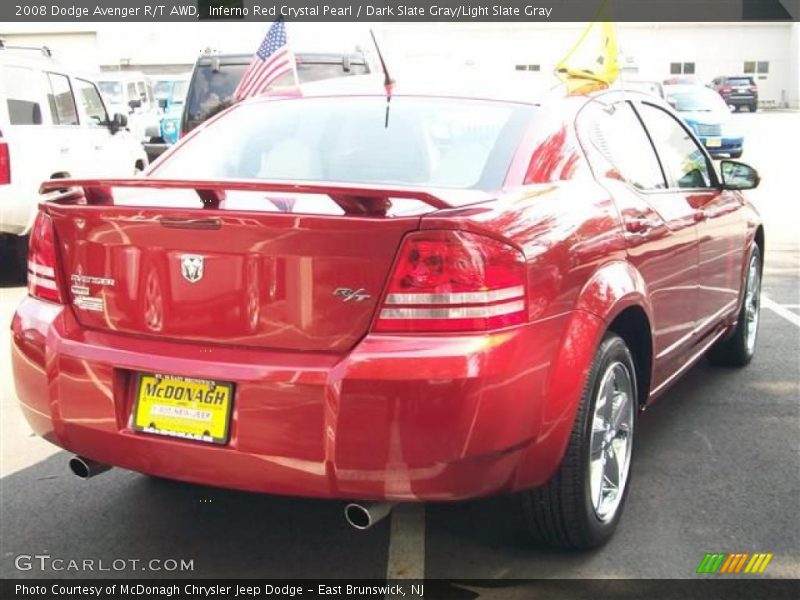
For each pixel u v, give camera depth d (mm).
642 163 4156
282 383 2732
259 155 3715
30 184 8469
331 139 3652
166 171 3848
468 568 3301
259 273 2811
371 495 2725
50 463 4324
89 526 3662
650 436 4629
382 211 2729
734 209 5129
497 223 2814
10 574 3275
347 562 3359
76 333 3111
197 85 11234
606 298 3246
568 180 3465
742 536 3547
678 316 4211
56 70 9555
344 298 2738
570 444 3117
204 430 2854
